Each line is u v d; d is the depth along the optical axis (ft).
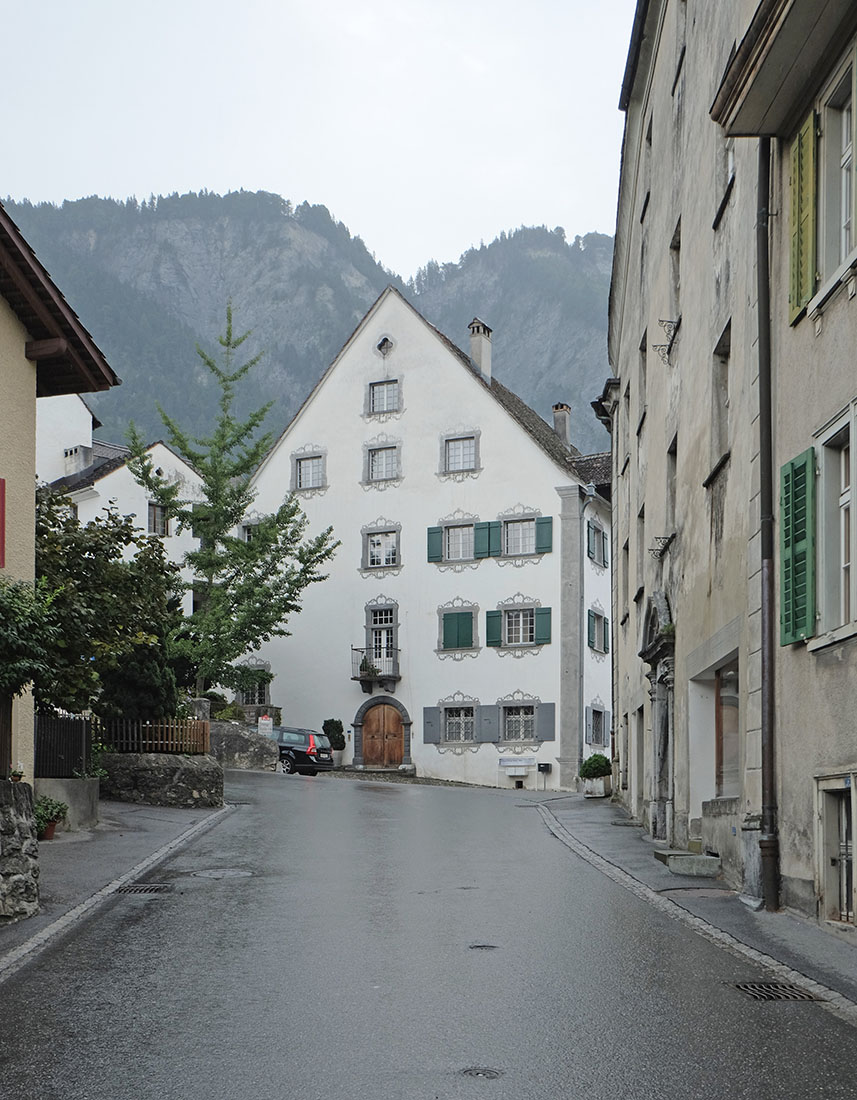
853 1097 20.26
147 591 70.18
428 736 154.81
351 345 164.86
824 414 36.94
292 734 144.46
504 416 155.12
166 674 85.20
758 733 42.24
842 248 37.24
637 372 83.56
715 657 50.88
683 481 59.52
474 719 152.66
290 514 143.95
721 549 49.80
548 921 37.76
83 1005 27.04
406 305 162.20
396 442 160.56
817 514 37.42
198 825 68.90
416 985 28.73
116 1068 22.21
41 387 61.05
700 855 51.52
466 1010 26.27
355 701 159.33
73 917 38.75
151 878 48.01
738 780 52.90
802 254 38.60
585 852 58.44
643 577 81.97
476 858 55.06
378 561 160.35
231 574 144.77
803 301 38.34
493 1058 22.62
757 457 42.91
